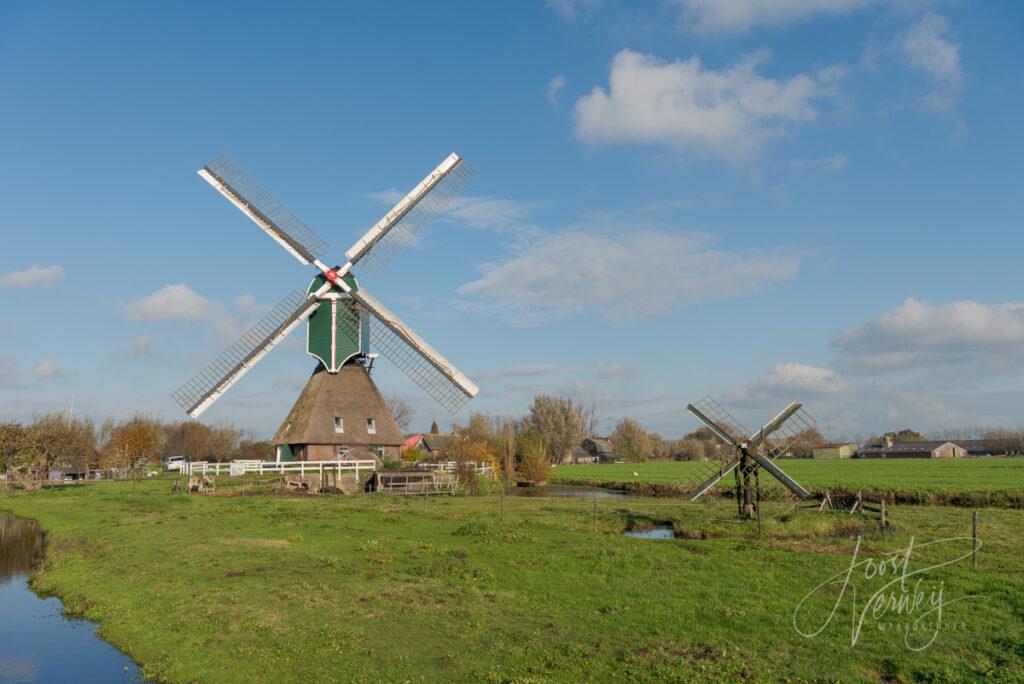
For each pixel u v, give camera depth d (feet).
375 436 159.74
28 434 196.03
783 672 39.40
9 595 69.31
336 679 39.47
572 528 93.66
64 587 68.85
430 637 45.73
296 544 81.05
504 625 48.16
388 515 106.93
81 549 83.41
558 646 43.96
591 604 54.13
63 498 155.63
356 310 160.86
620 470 295.07
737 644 44.68
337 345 159.22
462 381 161.89
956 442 531.09
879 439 552.41
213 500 134.72
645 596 56.08
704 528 87.61
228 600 55.21
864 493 142.61
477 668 40.34
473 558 72.54
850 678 38.52
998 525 91.35
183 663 44.60
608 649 43.34
